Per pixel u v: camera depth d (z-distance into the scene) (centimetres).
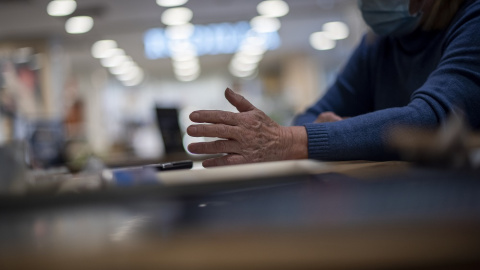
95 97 1511
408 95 132
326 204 32
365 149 91
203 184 43
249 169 64
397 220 25
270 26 1020
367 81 162
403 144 47
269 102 1384
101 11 809
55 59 1000
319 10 886
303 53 1440
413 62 129
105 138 1305
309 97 1438
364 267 20
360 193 36
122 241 26
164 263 21
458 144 43
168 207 39
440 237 21
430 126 93
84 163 221
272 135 93
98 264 22
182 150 260
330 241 22
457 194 31
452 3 115
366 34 158
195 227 28
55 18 845
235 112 94
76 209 39
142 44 1123
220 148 93
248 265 20
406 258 20
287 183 50
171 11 834
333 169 69
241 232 25
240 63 1555
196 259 21
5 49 979
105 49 1160
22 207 39
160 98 1712
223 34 1057
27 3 743
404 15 120
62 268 22
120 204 41
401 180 41
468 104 95
